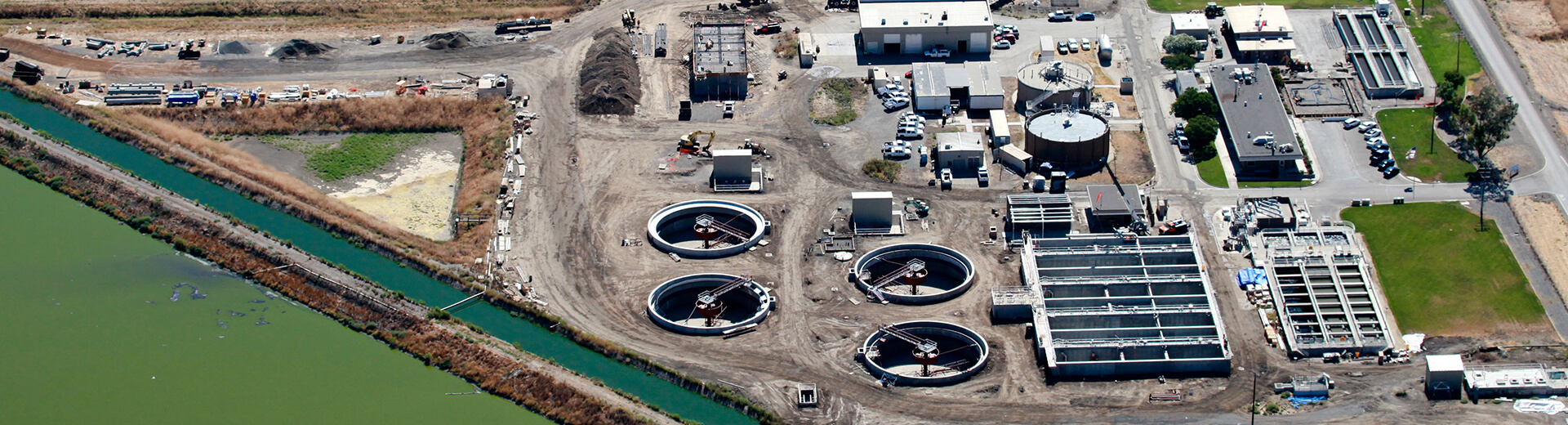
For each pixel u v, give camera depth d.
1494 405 178.75
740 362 188.50
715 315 196.38
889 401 182.00
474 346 190.75
